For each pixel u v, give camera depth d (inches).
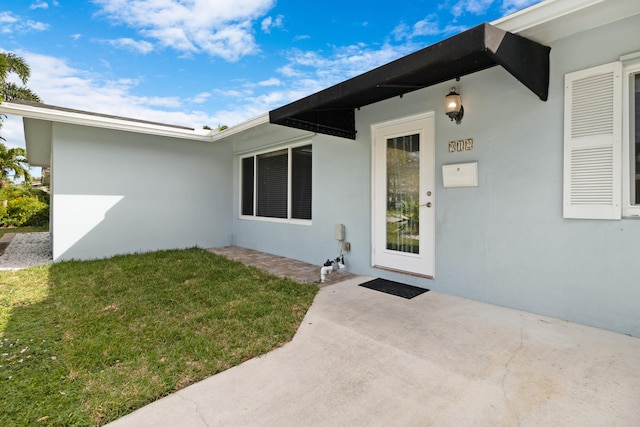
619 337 101.0
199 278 178.1
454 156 142.3
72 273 190.1
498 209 129.6
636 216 101.1
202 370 86.3
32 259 239.5
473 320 116.6
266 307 131.5
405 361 89.8
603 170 105.0
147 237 263.1
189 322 117.4
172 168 274.1
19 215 532.4
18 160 710.5
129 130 237.5
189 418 68.0
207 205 294.0
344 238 197.3
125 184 251.8
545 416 66.7
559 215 114.7
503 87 126.6
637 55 97.3
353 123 187.5
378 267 178.9
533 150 119.8
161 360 91.4
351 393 76.0
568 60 110.5
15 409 70.5
